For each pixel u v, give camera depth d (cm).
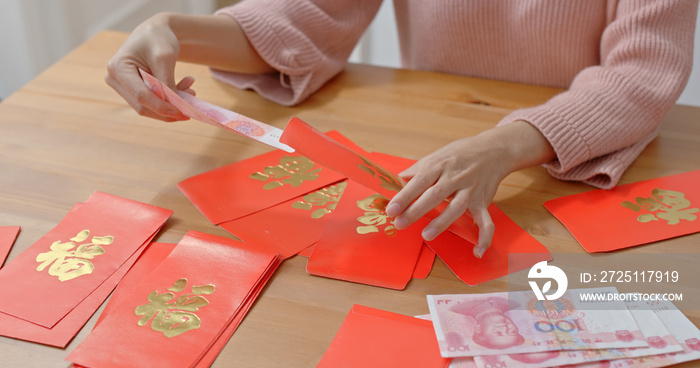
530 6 110
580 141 87
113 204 84
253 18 108
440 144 97
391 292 71
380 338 65
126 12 237
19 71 203
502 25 115
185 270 72
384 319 67
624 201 85
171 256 74
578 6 106
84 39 216
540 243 78
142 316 67
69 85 113
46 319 67
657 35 96
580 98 92
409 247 77
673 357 62
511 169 84
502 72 122
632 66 97
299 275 73
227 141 98
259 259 74
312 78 109
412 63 134
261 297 70
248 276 72
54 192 87
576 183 89
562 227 81
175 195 86
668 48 95
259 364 62
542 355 62
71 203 85
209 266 73
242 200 85
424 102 108
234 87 113
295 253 76
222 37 106
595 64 113
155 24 95
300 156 95
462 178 76
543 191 88
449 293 71
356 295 70
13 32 196
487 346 63
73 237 78
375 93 111
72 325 66
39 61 202
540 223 82
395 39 208
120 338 64
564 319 66
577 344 63
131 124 103
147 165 93
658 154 95
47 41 204
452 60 124
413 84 113
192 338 64
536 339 64
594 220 82
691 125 101
